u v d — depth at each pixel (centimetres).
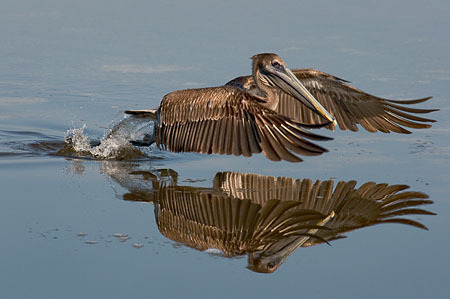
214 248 882
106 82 1872
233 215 992
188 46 2195
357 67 1969
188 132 1046
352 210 1017
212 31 2378
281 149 909
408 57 2088
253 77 1193
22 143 1448
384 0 2941
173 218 983
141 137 1371
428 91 1750
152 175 1204
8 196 1073
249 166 1269
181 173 1225
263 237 916
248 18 2586
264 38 2280
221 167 1262
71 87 1836
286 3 2862
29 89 1823
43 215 990
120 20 2533
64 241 898
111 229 941
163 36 2317
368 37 2322
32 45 2208
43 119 1617
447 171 1214
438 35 2353
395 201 1056
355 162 1283
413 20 2578
